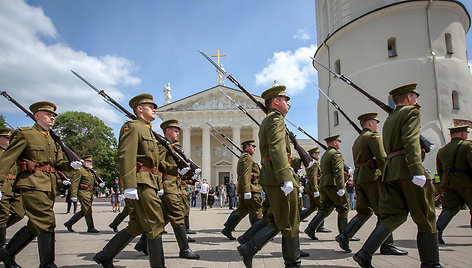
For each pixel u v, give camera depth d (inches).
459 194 287.3
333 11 1099.9
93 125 2250.2
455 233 358.9
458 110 879.1
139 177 191.0
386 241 245.4
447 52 910.4
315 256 246.8
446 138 834.8
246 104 1813.5
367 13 948.6
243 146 345.7
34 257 260.2
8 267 208.5
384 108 233.1
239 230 422.3
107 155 2256.4
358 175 256.7
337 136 321.7
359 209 263.1
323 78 1120.2
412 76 886.4
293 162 332.2
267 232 193.8
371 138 247.1
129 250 288.4
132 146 188.1
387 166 196.1
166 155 275.6
